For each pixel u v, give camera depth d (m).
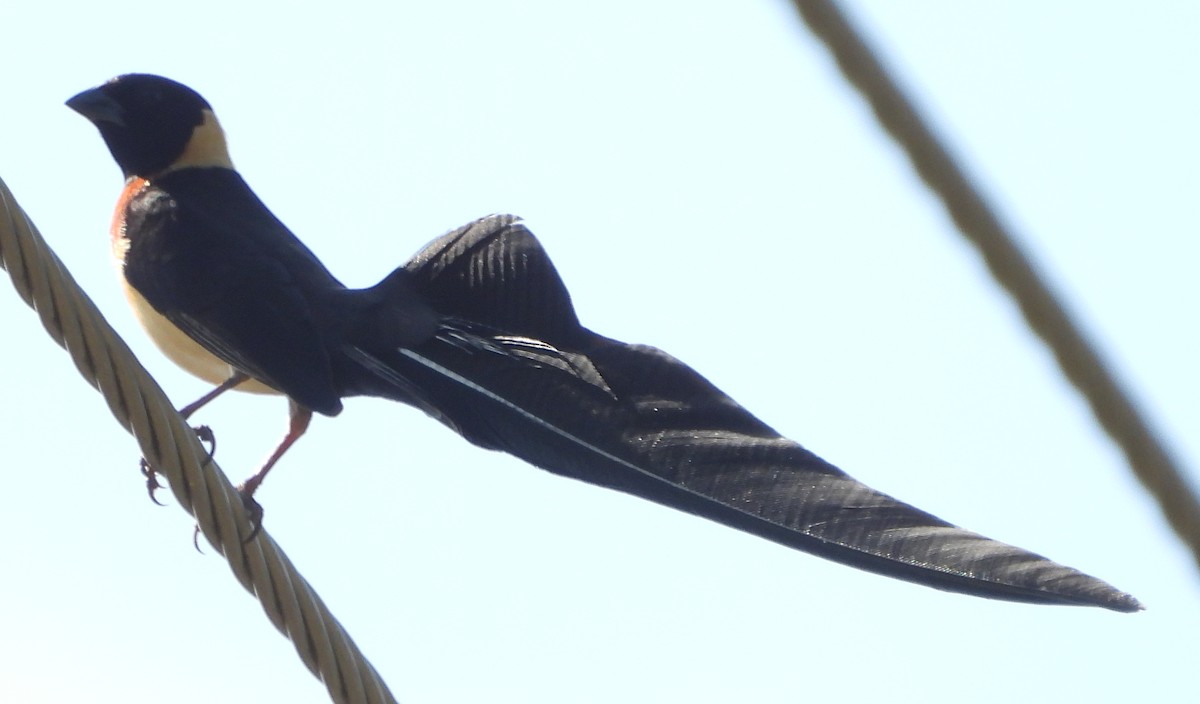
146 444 8.62
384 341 11.31
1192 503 4.48
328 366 11.30
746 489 8.52
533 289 11.11
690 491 8.79
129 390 8.53
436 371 10.81
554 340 10.64
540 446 9.82
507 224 11.69
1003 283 4.37
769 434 9.04
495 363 10.66
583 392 10.01
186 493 8.73
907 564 7.32
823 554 7.75
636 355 10.07
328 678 9.02
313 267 12.38
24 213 8.30
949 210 4.30
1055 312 4.39
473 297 11.30
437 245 11.73
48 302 8.30
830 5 4.09
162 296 12.27
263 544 8.91
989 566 6.78
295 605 8.96
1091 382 4.43
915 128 4.20
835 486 8.23
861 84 4.16
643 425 9.51
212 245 12.42
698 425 9.34
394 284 11.62
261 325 11.69
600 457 9.44
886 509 7.80
